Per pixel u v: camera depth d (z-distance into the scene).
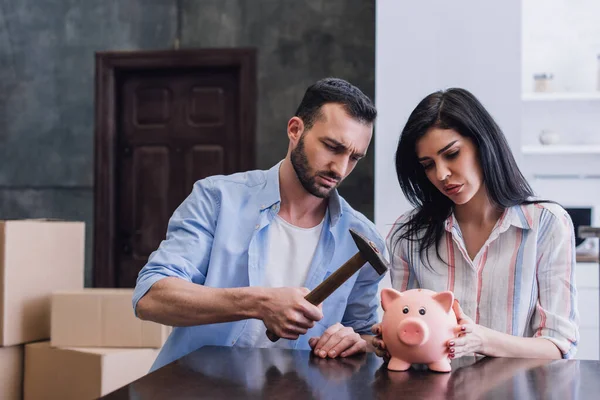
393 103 2.94
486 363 1.16
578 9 4.30
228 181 1.55
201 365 1.13
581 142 4.29
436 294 1.15
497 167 1.35
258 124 4.09
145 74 4.27
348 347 1.24
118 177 4.29
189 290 1.30
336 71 4.04
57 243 2.60
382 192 2.92
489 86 2.89
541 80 4.22
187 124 4.24
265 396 0.94
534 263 1.39
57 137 4.30
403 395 0.94
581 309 3.75
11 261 2.39
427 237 1.48
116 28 4.23
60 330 2.44
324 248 1.52
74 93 4.28
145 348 2.42
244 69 4.10
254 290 1.25
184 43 4.16
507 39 2.88
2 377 2.41
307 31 4.06
